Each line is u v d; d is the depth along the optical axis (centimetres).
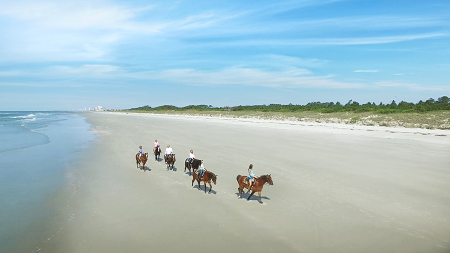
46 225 966
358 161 1834
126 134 3712
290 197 1220
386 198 1184
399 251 795
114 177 1584
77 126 5425
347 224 959
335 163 1791
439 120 4031
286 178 1500
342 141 2697
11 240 860
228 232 908
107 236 884
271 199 1203
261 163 1845
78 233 905
